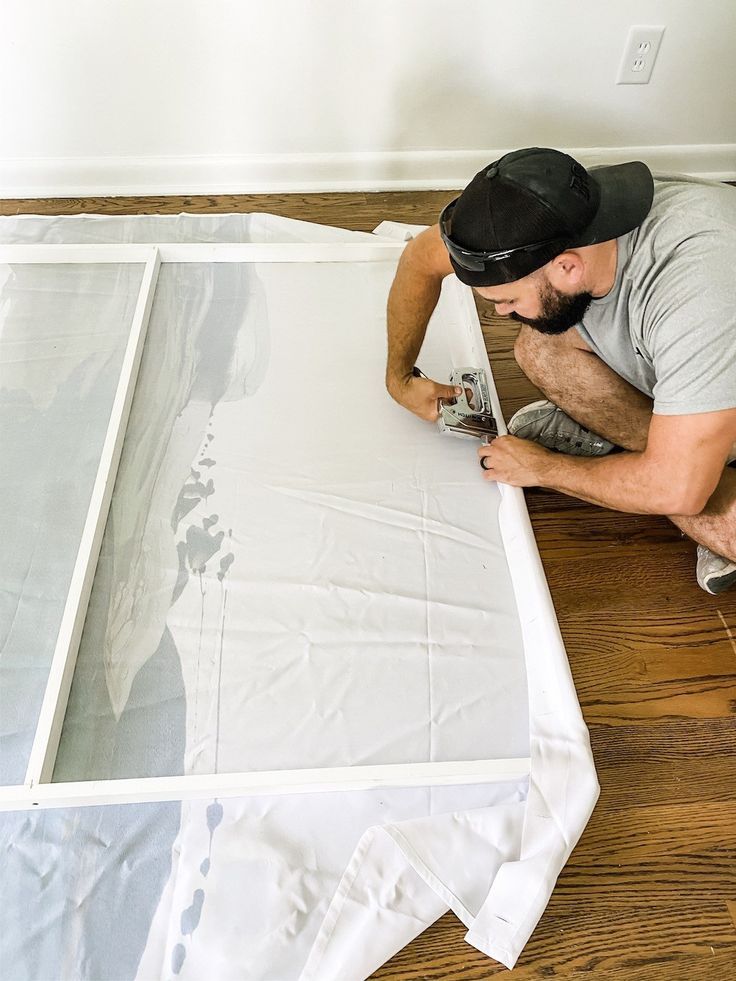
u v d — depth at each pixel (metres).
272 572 1.31
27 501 1.38
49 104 1.89
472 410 1.48
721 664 1.33
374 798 1.13
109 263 1.78
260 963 0.99
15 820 1.09
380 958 1.00
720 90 2.02
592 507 1.51
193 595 1.28
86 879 1.04
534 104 2.01
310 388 1.57
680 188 1.08
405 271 1.31
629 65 1.94
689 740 1.25
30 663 1.22
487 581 1.32
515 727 1.18
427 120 2.01
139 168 2.03
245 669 1.21
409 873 1.06
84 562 1.26
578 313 1.13
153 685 1.19
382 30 1.81
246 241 1.93
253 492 1.40
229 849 1.07
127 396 1.49
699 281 1.01
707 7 1.84
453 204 1.08
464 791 1.14
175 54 1.82
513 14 1.81
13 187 2.04
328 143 2.04
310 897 1.04
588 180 0.98
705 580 1.35
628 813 1.17
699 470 1.07
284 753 1.14
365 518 1.38
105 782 1.06
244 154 2.04
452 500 1.42
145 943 1.00
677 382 1.03
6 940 1.00
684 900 1.10
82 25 1.75
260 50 1.83
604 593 1.40
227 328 1.66
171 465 1.43
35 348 1.61
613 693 1.29
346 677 1.21
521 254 0.97
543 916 1.07
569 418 1.50
